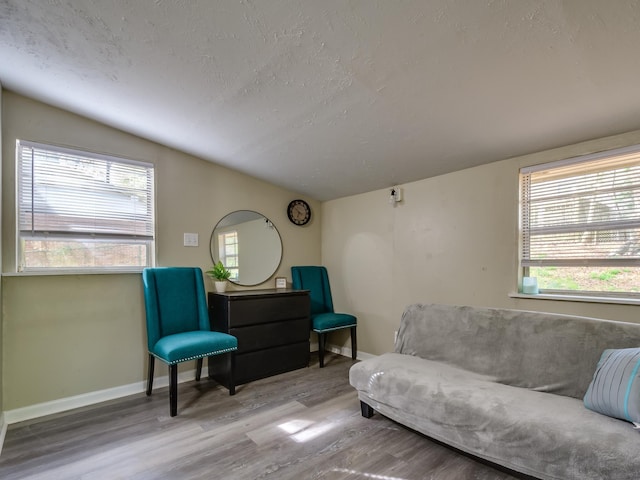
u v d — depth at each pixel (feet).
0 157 7.25
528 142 7.70
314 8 4.68
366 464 5.73
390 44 5.21
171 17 5.04
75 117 8.48
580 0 4.09
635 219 6.86
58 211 8.27
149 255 9.71
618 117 6.43
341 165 10.26
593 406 4.87
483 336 6.96
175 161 10.14
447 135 7.80
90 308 8.48
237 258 11.51
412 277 10.71
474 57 5.26
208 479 5.35
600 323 5.82
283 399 8.46
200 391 9.03
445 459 5.87
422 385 6.06
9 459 5.92
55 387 7.93
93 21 5.22
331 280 13.66
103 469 5.62
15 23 5.32
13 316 7.49
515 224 8.45
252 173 11.62
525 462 4.57
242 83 6.59
